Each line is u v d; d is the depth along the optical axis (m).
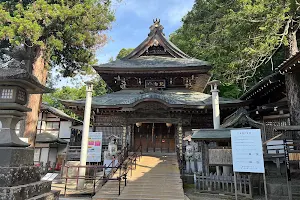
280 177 10.74
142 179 10.84
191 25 19.48
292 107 11.12
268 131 11.69
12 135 3.97
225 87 24.25
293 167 10.70
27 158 4.05
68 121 23.14
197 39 16.39
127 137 16.31
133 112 16.44
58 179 13.93
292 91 11.18
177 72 18.25
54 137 21.44
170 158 14.91
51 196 4.17
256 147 7.70
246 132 7.95
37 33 13.08
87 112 12.79
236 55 11.54
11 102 4.07
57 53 18.48
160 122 16.48
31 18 13.23
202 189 10.33
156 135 17.80
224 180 9.75
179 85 19.38
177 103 15.29
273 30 10.27
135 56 21.52
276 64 19.44
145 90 17.64
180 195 9.00
